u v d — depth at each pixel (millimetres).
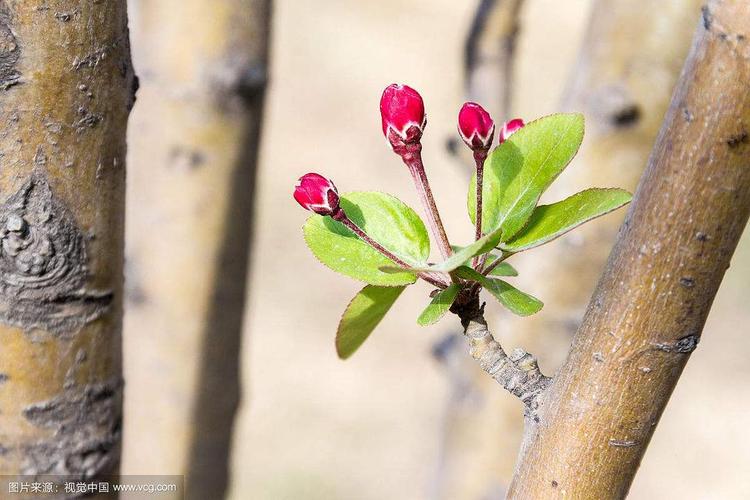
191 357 863
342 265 603
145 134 837
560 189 800
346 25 3916
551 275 827
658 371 571
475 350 598
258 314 2428
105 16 608
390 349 2357
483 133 595
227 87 818
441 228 603
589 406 575
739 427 2225
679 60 778
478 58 893
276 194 2832
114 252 631
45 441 636
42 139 610
